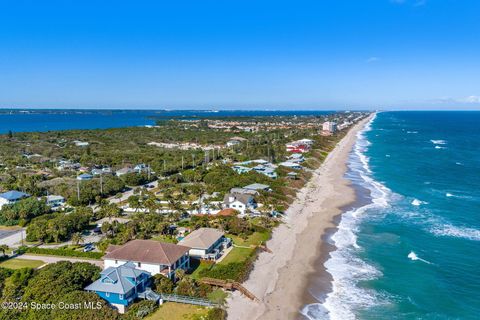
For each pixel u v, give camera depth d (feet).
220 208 313.12
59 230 255.29
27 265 216.13
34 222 272.10
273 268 218.59
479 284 202.80
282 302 183.52
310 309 178.50
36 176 435.53
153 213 291.58
